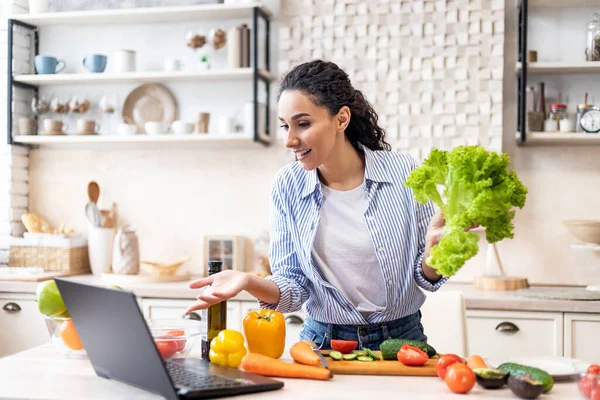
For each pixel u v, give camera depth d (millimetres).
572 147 3766
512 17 3812
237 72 3795
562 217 3771
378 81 3832
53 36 4270
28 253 4008
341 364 1679
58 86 4250
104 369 1583
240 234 4070
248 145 4066
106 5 4078
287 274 2057
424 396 1445
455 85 3754
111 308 1390
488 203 1521
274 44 4039
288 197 2072
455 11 3754
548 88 3787
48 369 1700
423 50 3789
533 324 3141
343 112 1924
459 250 1509
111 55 4219
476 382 1516
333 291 2010
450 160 1562
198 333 1787
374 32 3836
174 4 4004
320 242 2033
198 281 1792
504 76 3820
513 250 3793
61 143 4199
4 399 1444
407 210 2014
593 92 3766
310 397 1427
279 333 1729
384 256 1991
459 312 2324
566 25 3775
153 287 3471
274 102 4047
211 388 1400
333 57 3869
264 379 1515
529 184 3795
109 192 4203
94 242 4008
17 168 4180
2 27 4133
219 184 4098
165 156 4152
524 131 3545
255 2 3758
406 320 2066
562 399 1441
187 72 3857
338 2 3861
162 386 1382
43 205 4285
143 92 4148
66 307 1611
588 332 3105
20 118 4125
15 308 3629
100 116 4203
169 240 4145
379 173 2023
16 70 4141
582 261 3727
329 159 1992
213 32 3869
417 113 3793
